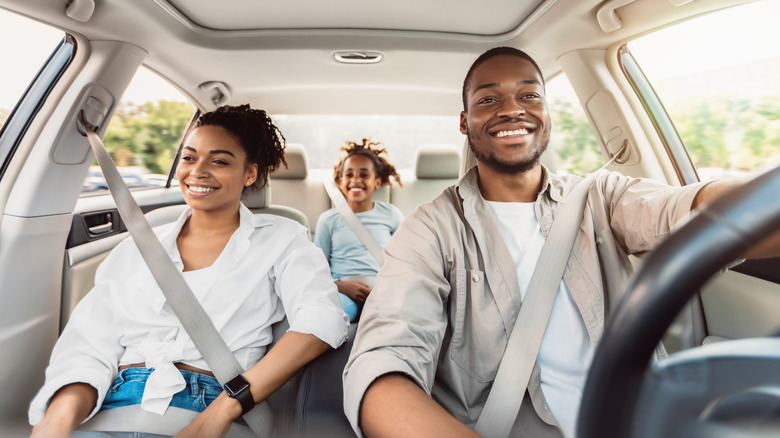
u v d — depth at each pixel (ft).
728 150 4.84
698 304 4.58
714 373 0.83
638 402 0.80
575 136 6.23
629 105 5.46
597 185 3.51
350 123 8.14
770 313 3.79
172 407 2.98
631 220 3.15
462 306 3.15
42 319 4.51
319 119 8.09
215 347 3.28
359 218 7.97
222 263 3.68
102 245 5.49
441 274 3.15
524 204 3.47
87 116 4.75
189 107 7.09
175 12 4.50
